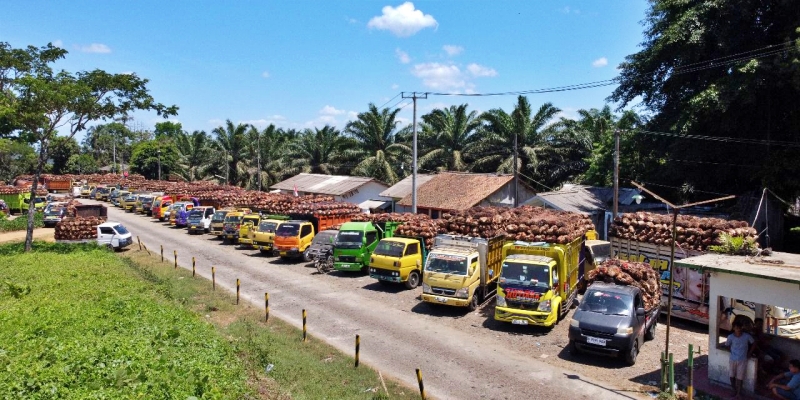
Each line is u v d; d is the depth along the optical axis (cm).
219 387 982
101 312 1450
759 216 2733
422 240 2364
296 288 2273
